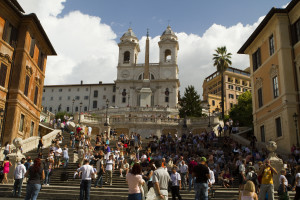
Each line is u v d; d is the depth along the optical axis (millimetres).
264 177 11000
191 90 70625
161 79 86812
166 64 89000
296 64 24594
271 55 27234
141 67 89500
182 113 68312
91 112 72688
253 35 30172
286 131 23766
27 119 27953
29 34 27406
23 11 28891
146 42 87688
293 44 25125
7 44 24797
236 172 17000
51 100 94312
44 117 54844
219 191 14812
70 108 92750
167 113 68500
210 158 17219
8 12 24844
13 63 25859
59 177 18141
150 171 11914
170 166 15312
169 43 90625
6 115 24703
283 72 24688
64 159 20141
